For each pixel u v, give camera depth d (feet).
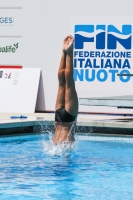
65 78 78.13
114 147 95.71
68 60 77.92
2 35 134.00
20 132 109.40
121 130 107.45
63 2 130.00
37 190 66.54
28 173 74.79
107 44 127.85
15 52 133.90
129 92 127.24
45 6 131.23
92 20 128.36
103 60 128.16
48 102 132.87
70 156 83.20
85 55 128.88
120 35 127.24
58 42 131.13
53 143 84.99
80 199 62.85
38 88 133.28
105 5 127.65
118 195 64.64
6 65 134.82
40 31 132.05
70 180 71.51
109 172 76.28
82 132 109.19
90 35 128.57
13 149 92.53
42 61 132.67
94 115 125.70
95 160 83.97
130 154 89.51
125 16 126.82
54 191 66.08
